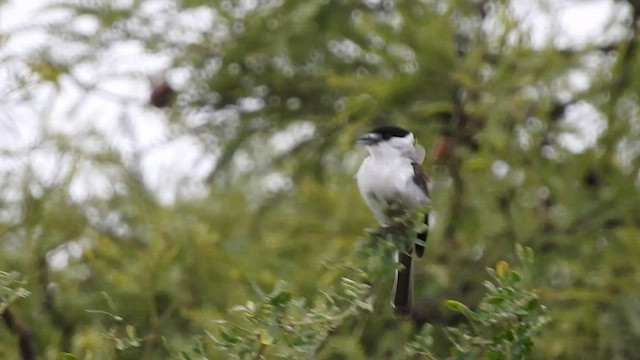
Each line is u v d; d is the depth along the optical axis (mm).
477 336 7496
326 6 15195
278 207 14281
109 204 13656
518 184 13523
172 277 12312
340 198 13633
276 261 13086
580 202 13617
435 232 13500
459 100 13836
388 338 12391
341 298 7578
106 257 12914
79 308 12562
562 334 12914
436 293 13367
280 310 7301
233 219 13805
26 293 8016
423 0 14523
